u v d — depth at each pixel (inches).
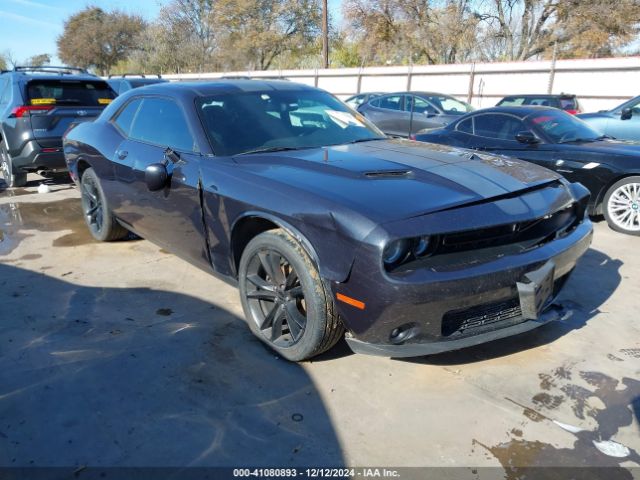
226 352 121.6
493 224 99.4
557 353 122.5
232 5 1526.8
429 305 94.2
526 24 1145.4
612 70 697.6
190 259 149.4
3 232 216.2
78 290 156.3
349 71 984.3
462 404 103.6
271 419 98.8
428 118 477.7
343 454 90.0
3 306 144.5
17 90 278.4
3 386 107.6
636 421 98.7
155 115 160.9
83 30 1914.4
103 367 114.7
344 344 126.0
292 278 112.3
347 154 129.8
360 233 94.1
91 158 187.8
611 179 221.6
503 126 261.6
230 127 141.5
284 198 108.6
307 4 1503.4
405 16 1233.4
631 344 126.6
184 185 136.4
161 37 1748.3
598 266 179.9
